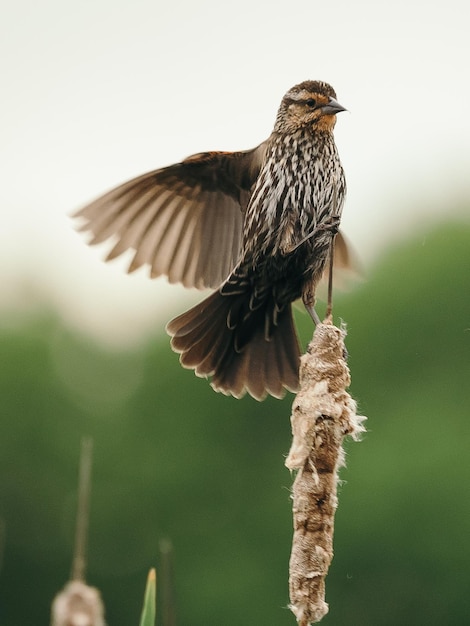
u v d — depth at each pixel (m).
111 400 18.14
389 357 17.05
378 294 17.22
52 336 18.70
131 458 17.75
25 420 18.20
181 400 17.77
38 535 18.11
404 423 16.47
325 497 5.95
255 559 17.19
